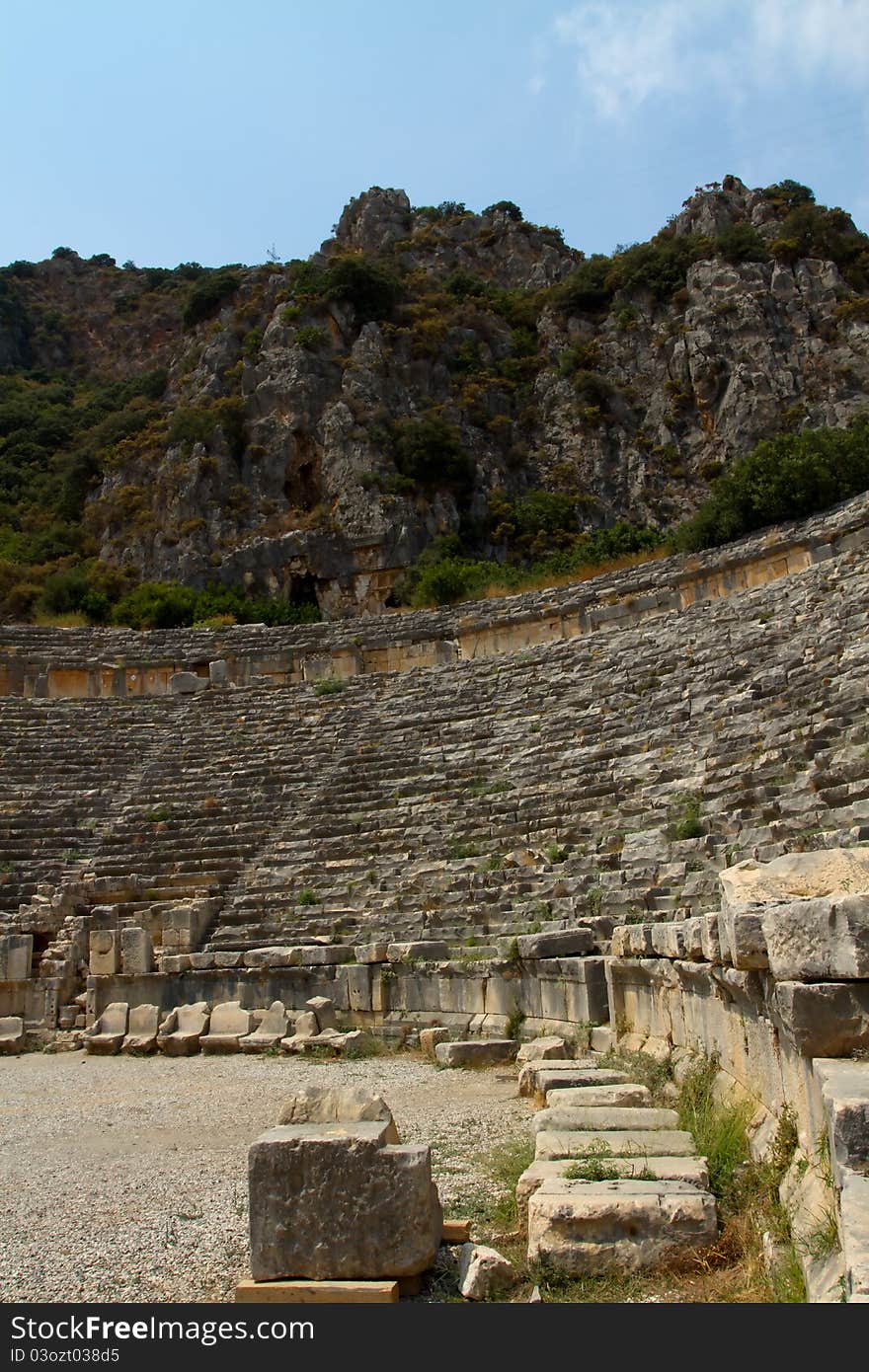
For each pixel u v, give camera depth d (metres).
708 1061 9.74
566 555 57.50
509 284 97.94
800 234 79.44
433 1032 17.30
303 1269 6.32
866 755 15.34
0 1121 13.25
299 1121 7.03
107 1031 20.31
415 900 20.75
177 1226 7.95
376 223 105.06
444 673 34.91
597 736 24.39
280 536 66.19
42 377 114.88
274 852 24.91
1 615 61.00
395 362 76.81
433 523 68.31
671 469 70.94
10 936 22.25
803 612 25.53
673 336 77.25
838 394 68.06
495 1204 7.85
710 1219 6.41
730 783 17.89
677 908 15.02
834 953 6.38
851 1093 5.36
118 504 70.50
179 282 135.50
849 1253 4.45
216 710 36.09
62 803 29.25
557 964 15.59
